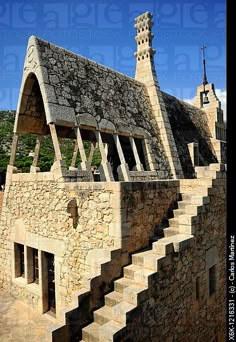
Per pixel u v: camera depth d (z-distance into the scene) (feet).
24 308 30.25
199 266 25.17
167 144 44.32
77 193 25.09
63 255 26.40
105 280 20.49
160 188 26.71
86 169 29.09
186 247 22.77
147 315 18.81
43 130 37.93
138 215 23.71
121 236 21.76
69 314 18.43
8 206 35.22
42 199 29.17
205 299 26.18
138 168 37.14
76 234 25.14
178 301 22.03
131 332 17.43
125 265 21.99
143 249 23.67
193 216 24.31
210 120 69.51
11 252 34.24
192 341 23.79
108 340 16.24
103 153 32.76
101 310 19.52
